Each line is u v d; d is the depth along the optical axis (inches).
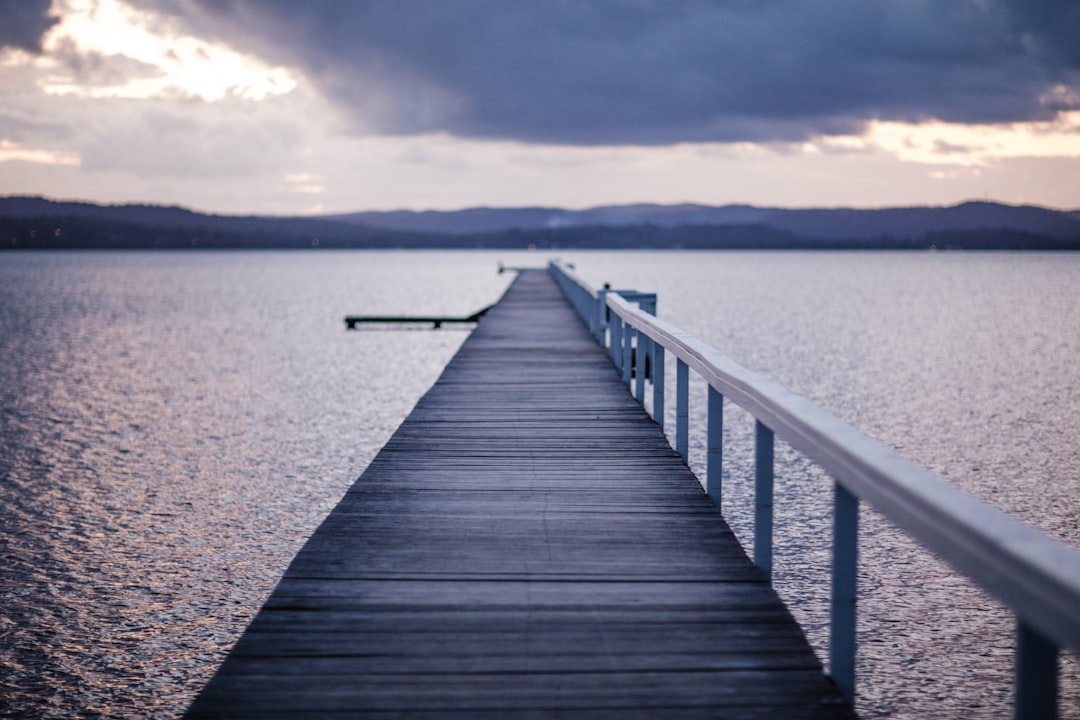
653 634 124.9
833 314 2071.9
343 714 102.3
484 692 107.7
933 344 1422.2
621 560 157.6
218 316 2065.7
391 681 110.6
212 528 455.5
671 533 173.8
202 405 855.7
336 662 115.7
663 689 108.5
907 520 83.9
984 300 2728.8
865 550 369.4
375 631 125.9
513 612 133.2
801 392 916.6
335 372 1090.7
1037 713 69.2
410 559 157.6
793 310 2196.1
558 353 494.6
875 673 262.2
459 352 498.0
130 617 337.4
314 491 530.6
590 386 377.1
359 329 1660.9
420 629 126.6
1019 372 1088.2
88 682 284.2
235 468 592.1
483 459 239.9
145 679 286.5
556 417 304.7
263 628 126.8
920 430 711.1
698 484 212.5
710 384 185.2
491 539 169.6
